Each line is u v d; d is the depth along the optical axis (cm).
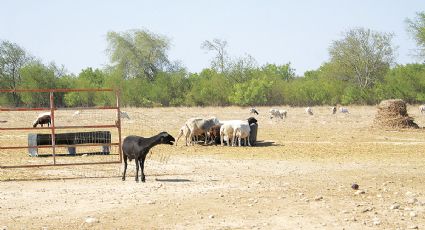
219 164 2122
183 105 8644
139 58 9431
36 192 1522
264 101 8094
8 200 1409
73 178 1791
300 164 2108
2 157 2378
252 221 1162
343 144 2905
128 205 1329
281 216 1202
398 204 1308
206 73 9750
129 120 5125
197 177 1784
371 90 7975
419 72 7656
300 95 8212
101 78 10712
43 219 1202
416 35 6619
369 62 8344
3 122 4856
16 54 9069
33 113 6328
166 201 1369
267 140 3175
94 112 6606
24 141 3161
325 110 7031
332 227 1109
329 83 8331
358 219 1170
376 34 8331
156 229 1112
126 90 8656
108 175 1858
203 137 2997
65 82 8800
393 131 3681
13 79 9106
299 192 1477
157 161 2227
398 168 1966
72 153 2442
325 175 1809
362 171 1897
